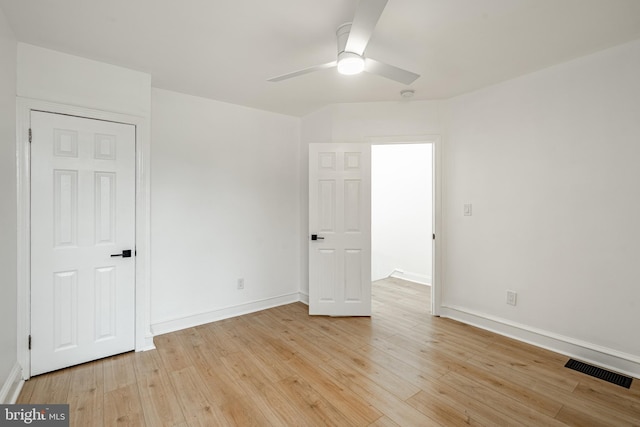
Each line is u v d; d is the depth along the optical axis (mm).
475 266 3053
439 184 3279
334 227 3348
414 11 1778
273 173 3682
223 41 2121
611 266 2246
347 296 3350
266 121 3611
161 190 2900
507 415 1753
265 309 3604
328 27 1955
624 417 1732
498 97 2844
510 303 2797
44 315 2162
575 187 2404
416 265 4793
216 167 3236
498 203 2863
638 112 2125
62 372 2201
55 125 2201
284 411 1798
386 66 1955
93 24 1915
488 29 1975
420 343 2678
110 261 2426
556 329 2514
